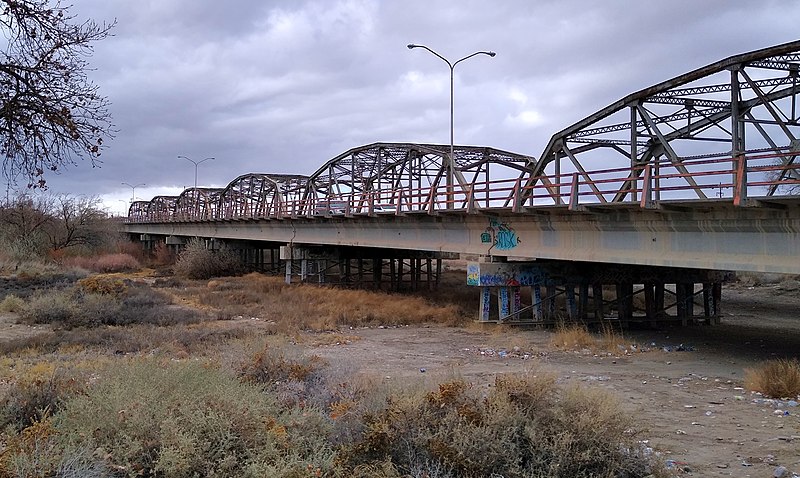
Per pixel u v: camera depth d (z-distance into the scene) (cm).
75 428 677
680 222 1880
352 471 693
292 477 617
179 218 7775
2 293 3619
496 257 2808
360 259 4881
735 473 832
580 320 2720
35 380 965
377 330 2698
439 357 1984
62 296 3155
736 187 1563
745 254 1714
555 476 696
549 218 2420
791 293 4275
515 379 841
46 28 1113
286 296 3769
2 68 1094
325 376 1069
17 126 1112
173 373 837
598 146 2781
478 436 727
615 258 2167
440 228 3197
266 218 5056
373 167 4456
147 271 6669
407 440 738
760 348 2177
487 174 3644
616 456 744
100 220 7981
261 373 1070
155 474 619
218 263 5994
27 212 6938
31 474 566
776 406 1267
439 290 4494
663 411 1224
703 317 2853
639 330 2661
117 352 1962
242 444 678
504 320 2736
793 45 1681
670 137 2414
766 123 1881
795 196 1445
